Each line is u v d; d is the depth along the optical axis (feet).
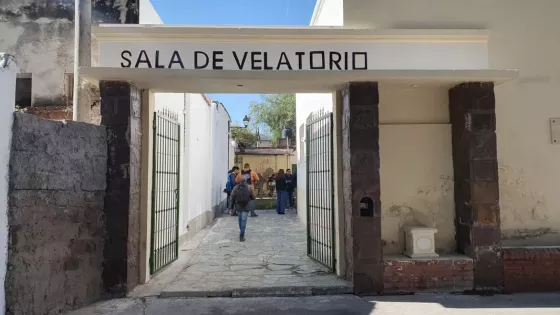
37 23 25.84
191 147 35.01
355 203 19.39
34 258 15.69
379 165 19.52
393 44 20.26
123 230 18.86
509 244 21.06
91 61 22.27
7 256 14.73
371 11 21.22
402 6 21.36
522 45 21.71
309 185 26.99
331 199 22.59
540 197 21.29
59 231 16.75
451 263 19.67
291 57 20.04
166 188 24.53
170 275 22.53
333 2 24.63
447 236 21.40
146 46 19.74
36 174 15.78
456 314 16.98
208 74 19.02
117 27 19.45
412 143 21.66
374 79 19.51
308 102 37.99
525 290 19.76
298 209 49.62
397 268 19.57
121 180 19.01
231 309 17.58
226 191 53.11
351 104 19.67
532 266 19.83
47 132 16.29
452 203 21.50
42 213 16.03
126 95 19.36
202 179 40.91
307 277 21.80
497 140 21.43
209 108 46.01
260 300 18.78
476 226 19.74
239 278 21.81
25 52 25.70
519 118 21.50
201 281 21.24
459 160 20.89
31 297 15.52
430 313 17.07
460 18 21.52
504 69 20.80
